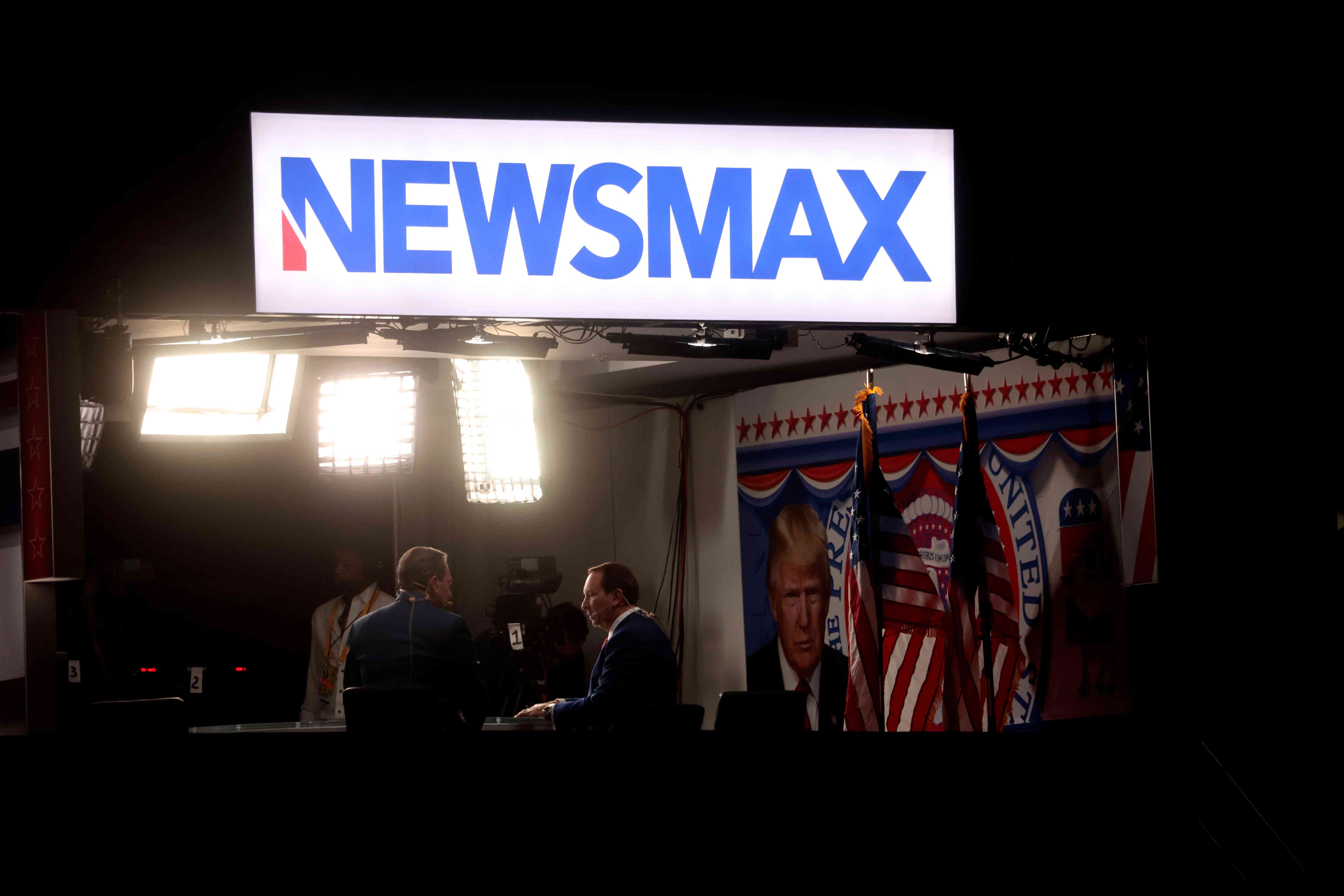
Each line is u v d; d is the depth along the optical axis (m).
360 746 4.14
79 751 4.07
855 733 4.34
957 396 6.27
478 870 4.10
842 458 6.64
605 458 7.66
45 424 4.32
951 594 5.65
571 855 4.12
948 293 4.73
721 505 7.11
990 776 4.37
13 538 4.41
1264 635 4.91
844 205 4.68
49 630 4.36
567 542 7.80
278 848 4.07
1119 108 5.22
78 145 4.51
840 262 4.66
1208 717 4.85
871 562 5.68
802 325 4.64
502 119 4.52
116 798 4.06
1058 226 5.07
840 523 6.60
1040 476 5.97
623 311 4.53
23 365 4.38
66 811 4.04
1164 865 4.44
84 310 4.43
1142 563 5.42
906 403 6.44
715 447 7.17
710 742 4.24
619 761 4.19
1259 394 5.05
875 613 5.66
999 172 5.08
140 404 5.02
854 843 4.24
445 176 4.47
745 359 6.56
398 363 6.00
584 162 4.54
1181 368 5.06
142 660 6.88
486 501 6.21
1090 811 4.43
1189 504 5.00
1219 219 5.12
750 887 4.15
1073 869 4.36
